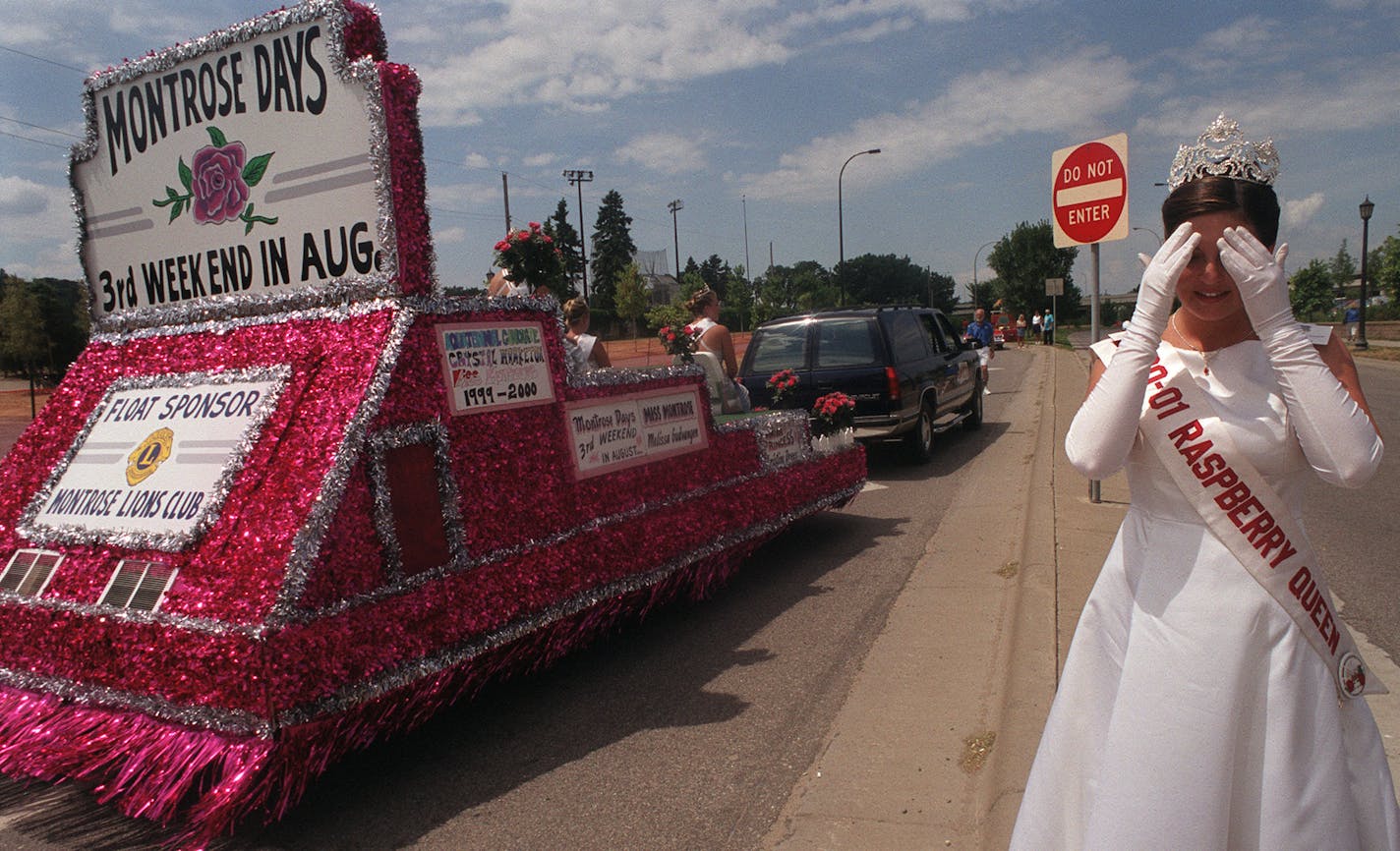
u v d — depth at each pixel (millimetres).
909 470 9938
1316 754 1656
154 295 4375
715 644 4824
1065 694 1939
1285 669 1653
